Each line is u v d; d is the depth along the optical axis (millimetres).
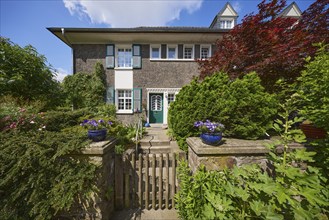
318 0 3576
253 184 1396
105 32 7781
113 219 2207
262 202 1311
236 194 1380
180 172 2105
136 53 8703
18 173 1772
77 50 8609
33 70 4484
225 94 2611
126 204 2406
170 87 8867
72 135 2135
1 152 1758
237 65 4008
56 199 1725
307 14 3875
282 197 1262
